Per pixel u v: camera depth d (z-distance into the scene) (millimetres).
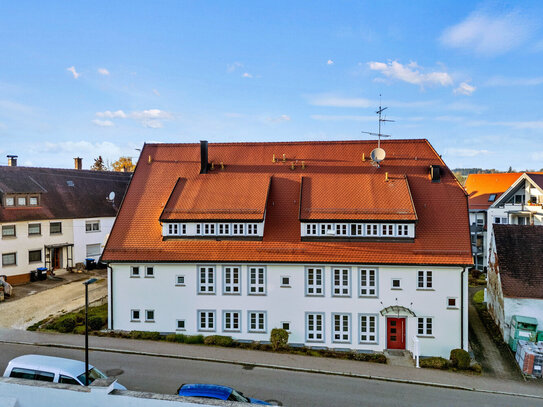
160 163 34094
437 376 22922
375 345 26453
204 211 28859
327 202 28938
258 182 31453
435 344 26062
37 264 42000
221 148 34688
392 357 25328
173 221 28547
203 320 27891
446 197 29578
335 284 26859
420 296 26156
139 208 31078
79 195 47875
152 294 28109
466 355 24203
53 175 47500
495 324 32438
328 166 32531
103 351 24734
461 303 25859
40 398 12594
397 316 26188
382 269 26391
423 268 26078
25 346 25078
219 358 24188
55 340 26078
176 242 28594
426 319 26219
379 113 33125
